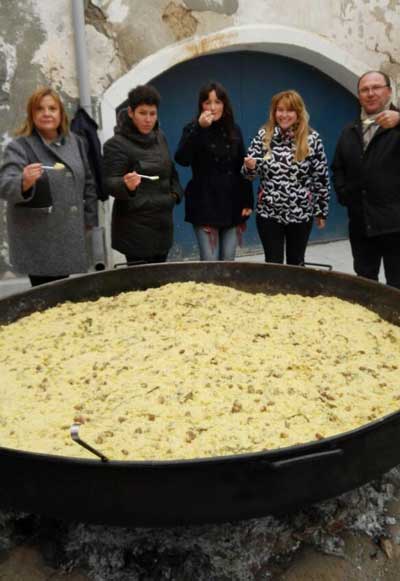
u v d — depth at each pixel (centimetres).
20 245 399
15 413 250
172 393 255
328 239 795
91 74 566
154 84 643
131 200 436
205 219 496
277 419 238
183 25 592
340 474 206
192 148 480
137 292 384
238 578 238
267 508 201
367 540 258
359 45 686
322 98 731
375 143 438
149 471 189
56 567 245
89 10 552
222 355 289
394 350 306
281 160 469
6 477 205
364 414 243
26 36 537
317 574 243
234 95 684
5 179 376
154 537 249
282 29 638
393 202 443
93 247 597
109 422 238
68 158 398
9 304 345
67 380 274
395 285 469
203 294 375
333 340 312
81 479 194
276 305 362
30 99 389
